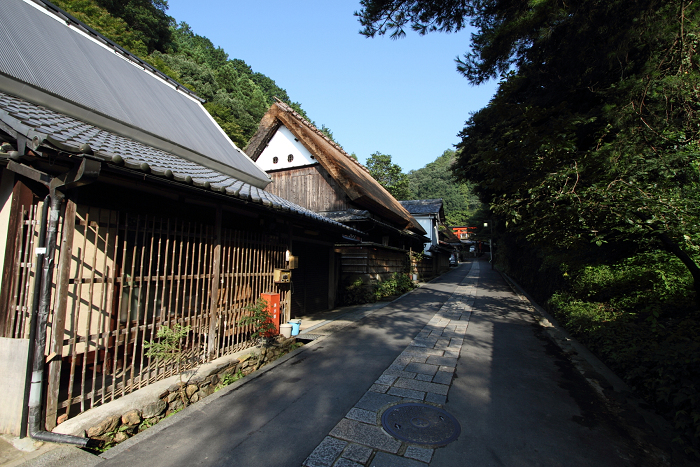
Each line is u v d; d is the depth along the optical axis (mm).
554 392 4062
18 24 5242
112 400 3166
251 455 2707
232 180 6277
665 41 4352
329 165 12016
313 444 2875
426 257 23469
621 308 6016
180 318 3930
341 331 7164
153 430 3076
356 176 13859
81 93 5109
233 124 25422
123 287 3592
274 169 13633
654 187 4227
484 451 2811
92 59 6293
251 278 5320
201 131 7805
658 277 5688
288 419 3314
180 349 3822
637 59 4855
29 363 2766
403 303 11383
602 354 5176
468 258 59531
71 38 6238
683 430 3035
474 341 6449
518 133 5430
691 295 5023
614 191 4027
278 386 4164
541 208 4766
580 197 4293
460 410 3559
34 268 3076
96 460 2578
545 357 5480
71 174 2717
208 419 3303
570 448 2877
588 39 5070
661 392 3387
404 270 17375
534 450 2838
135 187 3674
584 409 3613
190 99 9070
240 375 4578
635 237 4949
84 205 3283
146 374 3574
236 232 5000
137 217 3475
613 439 3027
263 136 13406
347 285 11727
